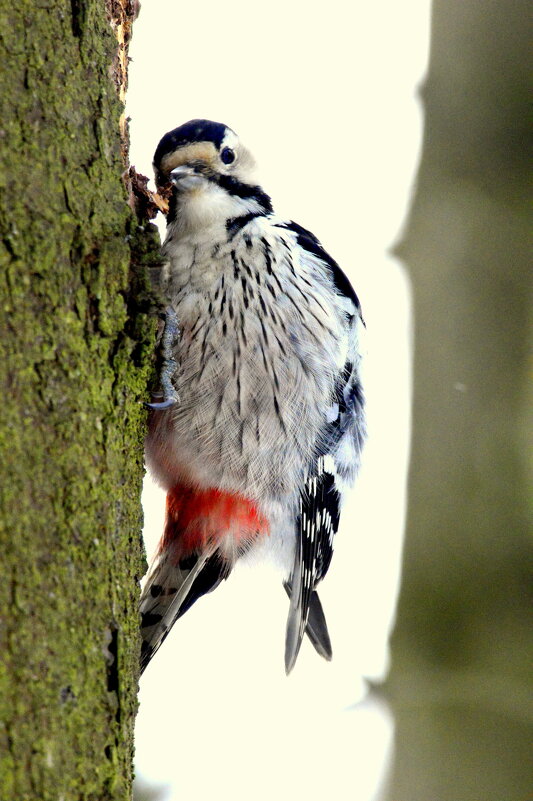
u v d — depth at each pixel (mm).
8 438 4508
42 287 4734
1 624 4359
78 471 4812
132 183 6102
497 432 9547
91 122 5203
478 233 9719
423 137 10031
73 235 4945
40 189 4812
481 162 9766
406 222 10109
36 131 4840
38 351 4688
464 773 9000
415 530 9641
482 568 9383
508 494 9461
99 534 4922
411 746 9234
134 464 5539
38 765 4379
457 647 9297
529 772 8859
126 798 4898
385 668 9602
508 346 9641
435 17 10016
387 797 9258
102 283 5086
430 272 9859
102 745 4738
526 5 9680
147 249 5559
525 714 9000
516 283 9633
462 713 9141
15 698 4336
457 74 9852
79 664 4664
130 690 5090
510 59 9688
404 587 9617
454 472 9602
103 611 4883
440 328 9781
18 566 4445
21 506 4508
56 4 5020
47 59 4938
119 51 5984
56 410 4734
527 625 9172
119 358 5215
